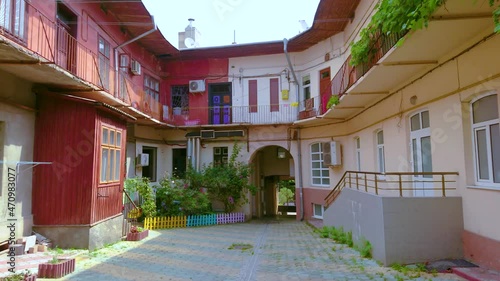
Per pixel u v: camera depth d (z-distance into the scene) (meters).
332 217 12.40
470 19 5.73
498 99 6.02
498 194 5.95
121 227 10.98
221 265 7.68
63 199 8.86
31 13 8.39
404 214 7.10
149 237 11.66
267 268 7.29
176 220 14.98
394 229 7.07
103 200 9.69
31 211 8.72
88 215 8.86
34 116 8.92
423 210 7.08
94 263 7.72
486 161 6.57
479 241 6.42
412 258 7.00
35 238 8.17
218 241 11.14
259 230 14.18
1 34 6.55
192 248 9.84
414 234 7.04
